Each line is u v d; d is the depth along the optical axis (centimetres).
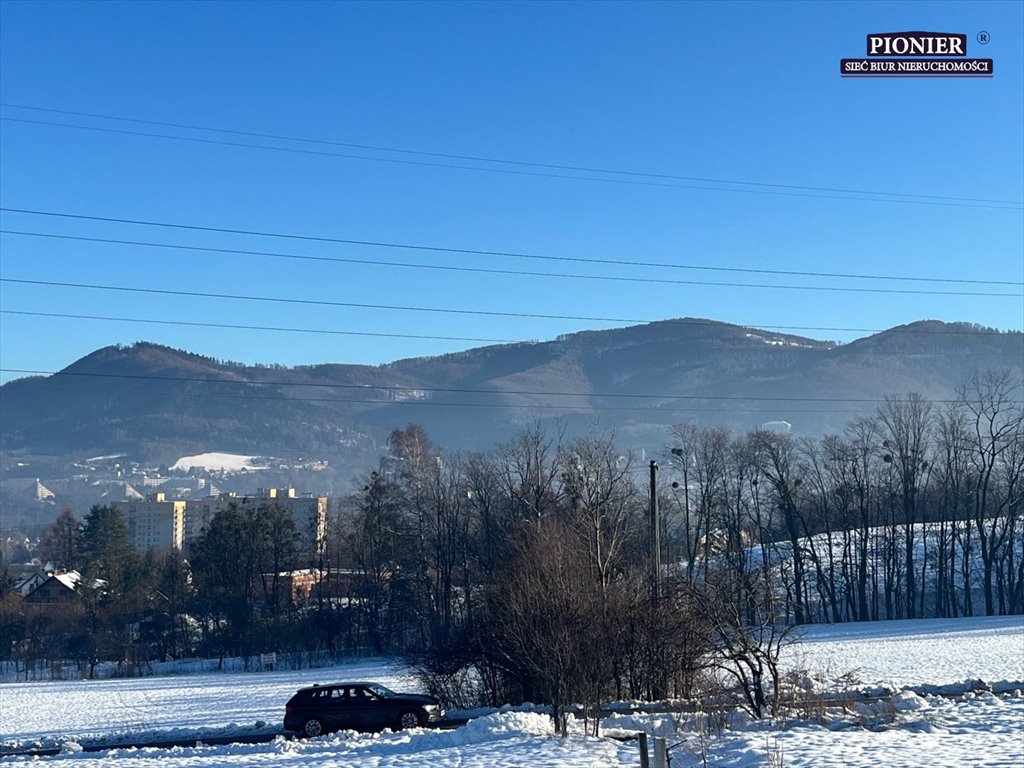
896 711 2659
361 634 8706
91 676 8388
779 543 10000
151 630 9231
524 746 2402
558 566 3412
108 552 9969
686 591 3306
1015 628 7012
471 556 7312
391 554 8506
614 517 4969
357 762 2383
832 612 9212
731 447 9138
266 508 9450
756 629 3189
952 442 9069
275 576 9250
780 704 2811
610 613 3406
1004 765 1925
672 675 3422
